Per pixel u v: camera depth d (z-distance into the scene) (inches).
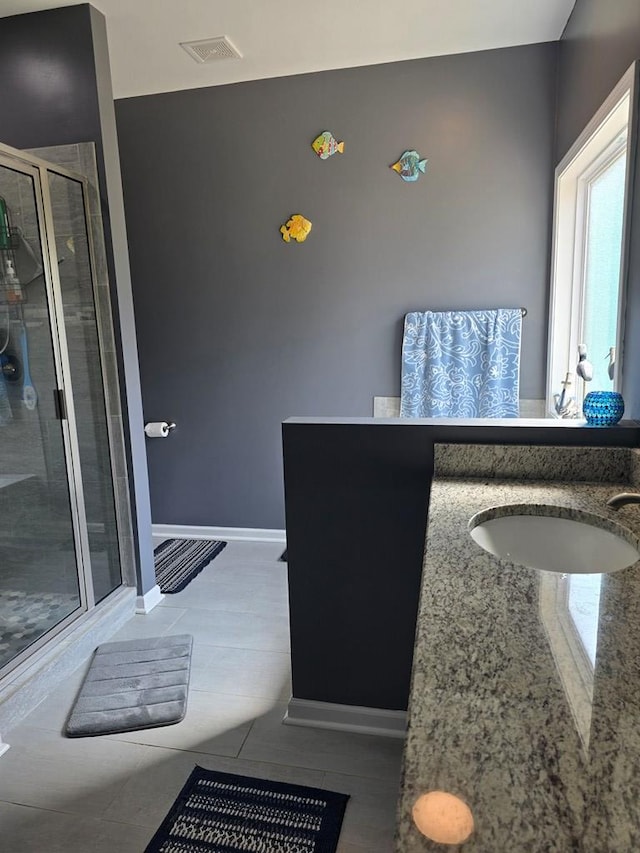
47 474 94.7
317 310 129.0
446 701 25.0
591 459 65.1
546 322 119.3
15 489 95.7
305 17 98.6
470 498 58.4
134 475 104.6
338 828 59.4
